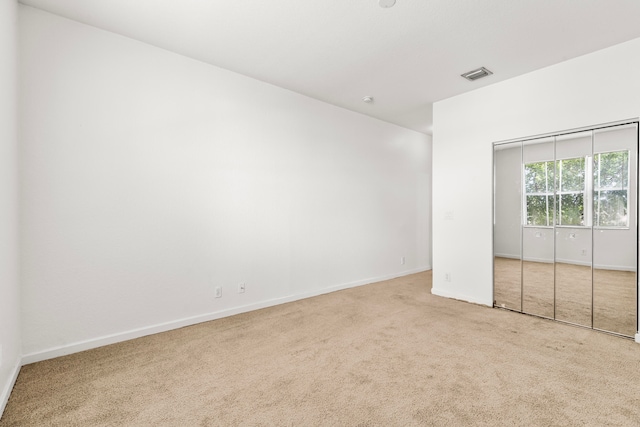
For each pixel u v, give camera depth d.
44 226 2.33
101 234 2.58
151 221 2.84
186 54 3.02
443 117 4.17
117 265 2.66
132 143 2.74
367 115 4.91
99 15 2.40
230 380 2.04
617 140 2.82
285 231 3.87
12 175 2.01
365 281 4.86
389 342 2.65
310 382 2.02
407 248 5.63
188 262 3.07
